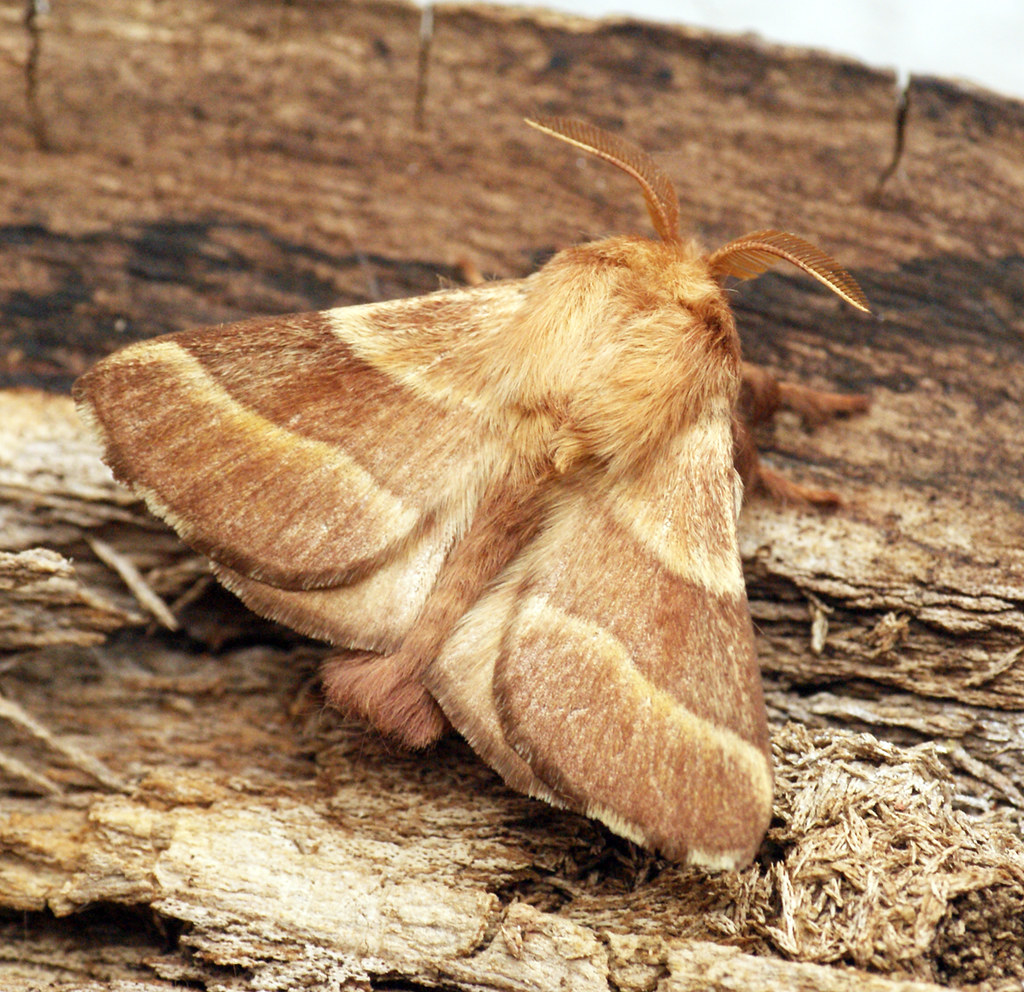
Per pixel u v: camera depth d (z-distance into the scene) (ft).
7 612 0.42
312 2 0.46
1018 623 0.42
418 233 0.45
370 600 0.40
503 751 0.40
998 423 0.44
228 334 0.41
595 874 0.41
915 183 0.45
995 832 0.41
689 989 0.40
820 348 0.44
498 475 0.41
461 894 0.41
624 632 0.40
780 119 0.46
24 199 0.45
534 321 0.41
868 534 0.43
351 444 0.41
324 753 0.42
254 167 0.45
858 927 0.40
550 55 0.46
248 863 0.41
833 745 0.41
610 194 0.45
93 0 0.46
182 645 0.43
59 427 0.43
